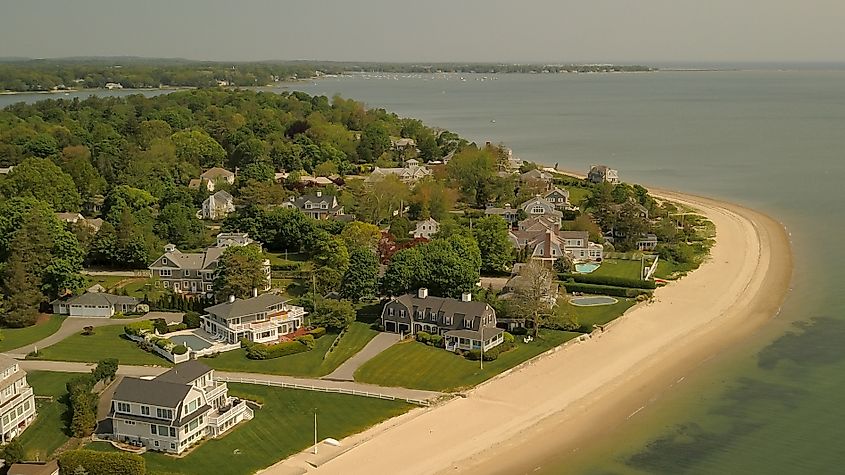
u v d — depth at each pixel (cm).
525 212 17350
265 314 11019
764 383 9456
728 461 7725
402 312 11094
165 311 12169
